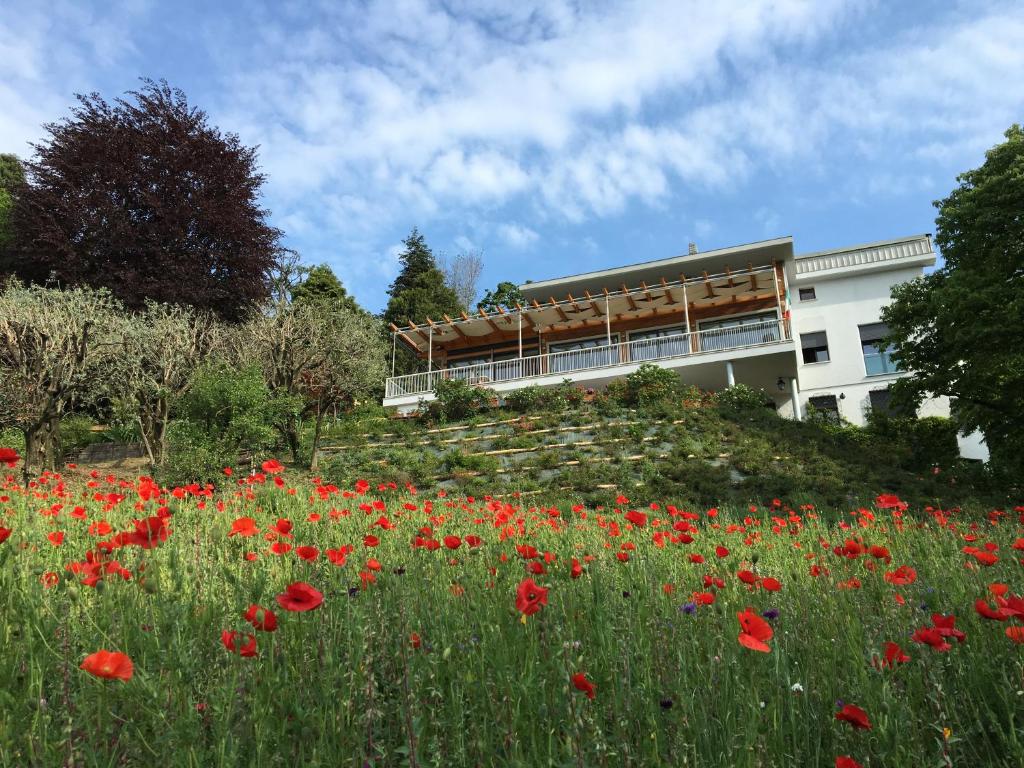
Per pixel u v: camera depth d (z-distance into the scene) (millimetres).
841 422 21281
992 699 2203
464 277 51844
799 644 2613
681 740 1776
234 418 13641
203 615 2338
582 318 27703
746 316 26094
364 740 1750
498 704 1938
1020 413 14133
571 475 15398
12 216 22719
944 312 13875
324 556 3090
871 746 1973
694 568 4234
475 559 3955
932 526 6383
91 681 1800
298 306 19797
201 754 1597
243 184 25781
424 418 23281
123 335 14711
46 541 3824
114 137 23859
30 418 12672
